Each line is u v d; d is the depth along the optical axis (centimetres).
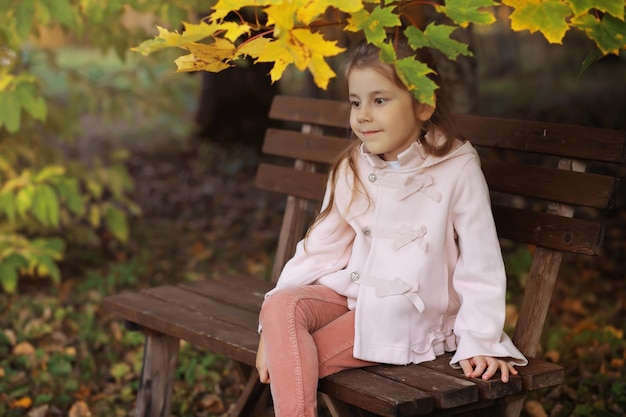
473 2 234
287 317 275
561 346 450
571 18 250
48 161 581
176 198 834
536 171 306
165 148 1059
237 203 805
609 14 247
